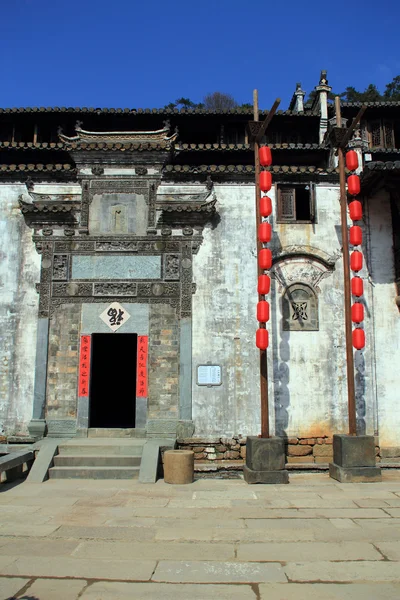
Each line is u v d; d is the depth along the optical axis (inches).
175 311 558.6
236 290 565.0
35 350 550.0
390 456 541.0
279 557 265.4
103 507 361.4
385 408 551.2
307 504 371.9
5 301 560.1
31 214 568.4
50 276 562.6
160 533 303.6
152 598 218.8
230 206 583.5
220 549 276.8
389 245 581.6
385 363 558.9
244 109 770.8
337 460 475.5
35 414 534.0
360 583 233.9
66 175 586.6
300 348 556.1
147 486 430.0
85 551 273.3
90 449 494.6
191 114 751.7
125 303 559.2
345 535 300.4
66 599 217.2
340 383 551.8
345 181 580.7
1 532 304.0
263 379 477.1
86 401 539.5
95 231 571.5
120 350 850.8
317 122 785.6
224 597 219.9
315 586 230.5
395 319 567.8
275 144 748.0
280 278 569.3
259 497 392.8
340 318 565.0
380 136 794.8
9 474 450.0
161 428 534.6
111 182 580.4
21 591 224.7
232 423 538.3
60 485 433.4
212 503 373.7
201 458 528.1
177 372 546.9
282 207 586.9
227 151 721.0
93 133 584.1
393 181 545.3
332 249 578.6
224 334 555.2
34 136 751.1
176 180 588.4
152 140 587.5
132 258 567.8
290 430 540.7
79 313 557.3
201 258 570.3
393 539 293.6
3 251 569.9
